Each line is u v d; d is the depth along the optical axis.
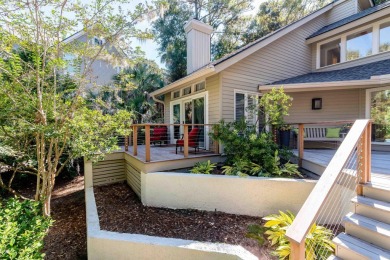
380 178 3.54
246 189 4.68
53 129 4.34
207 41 9.81
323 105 8.59
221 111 7.00
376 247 2.55
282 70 8.96
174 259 3.15
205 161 6.33
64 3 4.11
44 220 3.97
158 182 5.27
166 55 19.28
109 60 5.10
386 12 7.54
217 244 3.19
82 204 6.54
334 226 3.92
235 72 7.34
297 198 4.38
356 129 3.05
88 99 5.38
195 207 5.02
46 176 5.10
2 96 4.21
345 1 10.57
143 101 14.82
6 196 7.32
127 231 3.93
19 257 2.59
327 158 5.69
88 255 3.54
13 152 4.71
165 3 4.75
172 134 10.68
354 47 8.80
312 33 10.33
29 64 4.45
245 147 5.64
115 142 5.20
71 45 4.68
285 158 5.78
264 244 3.39
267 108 6.18
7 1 3.76
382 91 7.30
